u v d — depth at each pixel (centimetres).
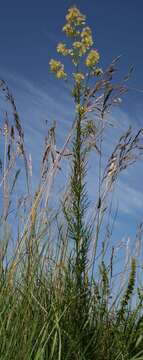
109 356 88
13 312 86
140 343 91
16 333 80
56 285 92
